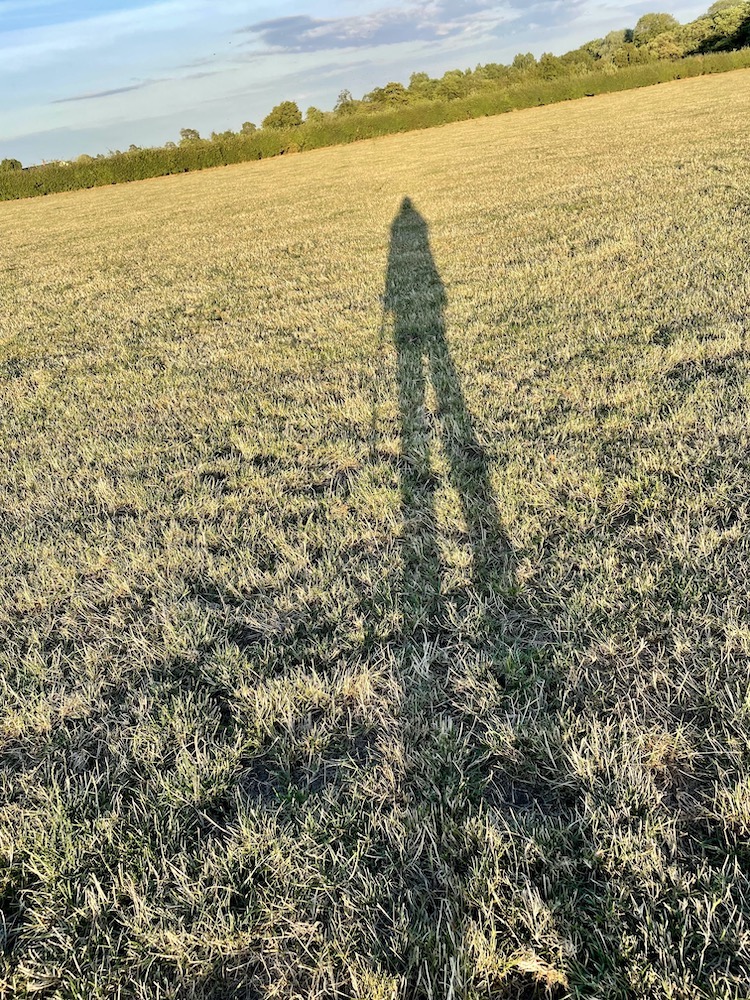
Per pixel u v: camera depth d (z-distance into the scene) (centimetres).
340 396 503
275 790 201
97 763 214
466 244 966
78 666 260
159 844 183
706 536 271
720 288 553
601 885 160
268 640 258
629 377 436
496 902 158
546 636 242
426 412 443
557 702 212
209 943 159
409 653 245
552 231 936
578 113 3173
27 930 170
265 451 432
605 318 555
